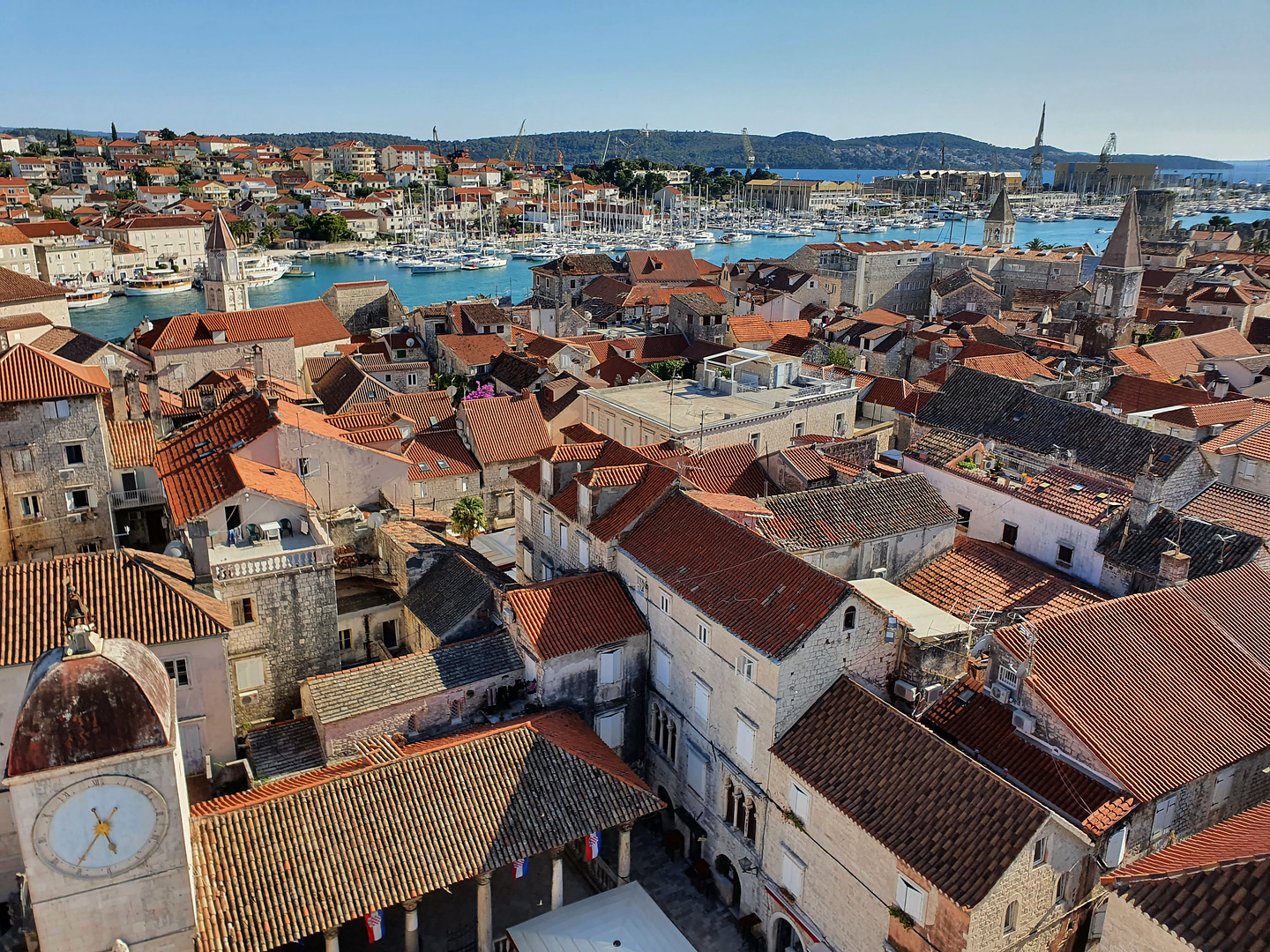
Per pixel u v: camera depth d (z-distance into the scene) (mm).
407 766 38688
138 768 29281
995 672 39688
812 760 37562
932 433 67125
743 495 60188
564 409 92312
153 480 63125
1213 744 37031
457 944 39562
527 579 62625
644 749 50000
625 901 40094
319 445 63844
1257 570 45281
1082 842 32562
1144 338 123688
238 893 33688
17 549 58656
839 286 180375
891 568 52531
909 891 32312
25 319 115938
